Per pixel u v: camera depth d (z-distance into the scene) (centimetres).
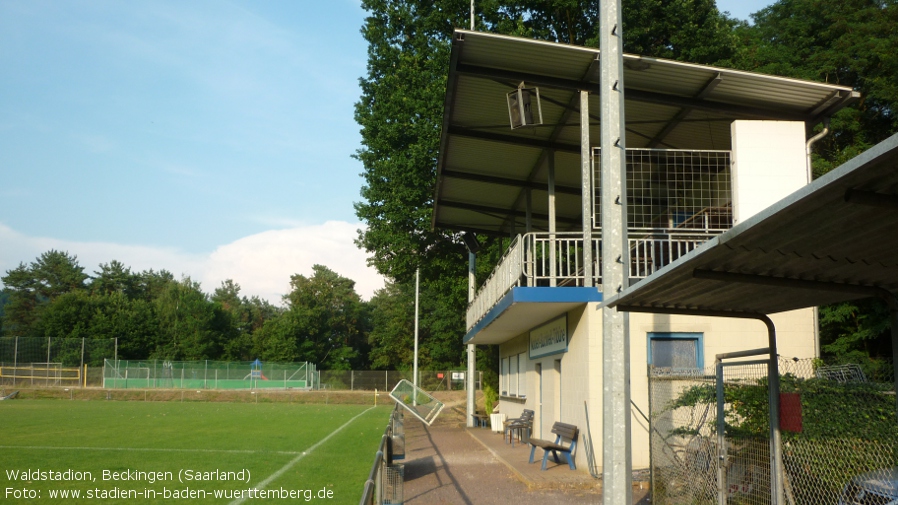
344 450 2033
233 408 4559
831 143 2780
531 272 1438
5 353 6338
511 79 1336
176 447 2080
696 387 1005
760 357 1377
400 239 3145
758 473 848
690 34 2759
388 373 6850
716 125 1475
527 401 2238
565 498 1155
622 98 842
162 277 12238
